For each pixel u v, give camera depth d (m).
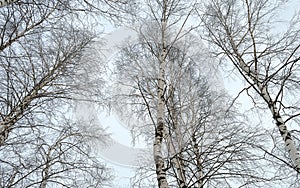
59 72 5.93
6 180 4.88
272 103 4.28
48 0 4.88
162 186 3.48
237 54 5.37
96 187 6.22
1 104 5.09
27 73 5.53
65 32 5.94
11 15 4.88
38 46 5.72
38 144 5.50
